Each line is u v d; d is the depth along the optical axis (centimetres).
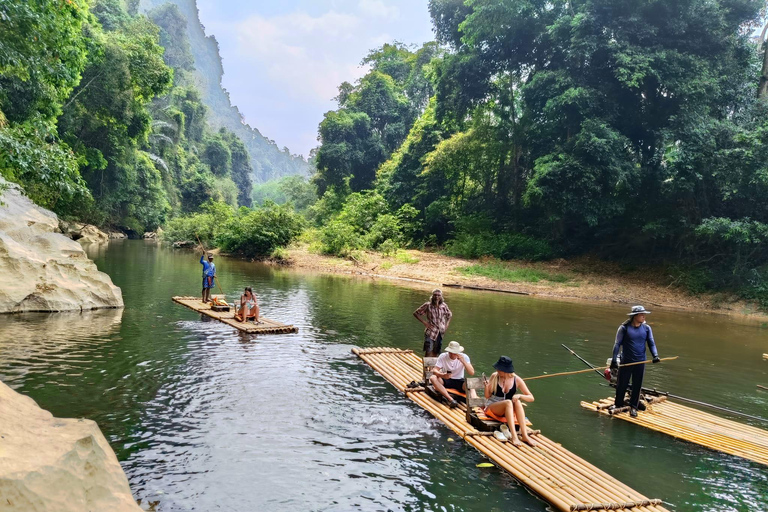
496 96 2953
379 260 2697
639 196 2302
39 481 283
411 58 5197
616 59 2084
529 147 2794
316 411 584
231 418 549
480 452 496
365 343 945
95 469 325
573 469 459
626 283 2062
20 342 803
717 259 1973
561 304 1641
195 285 1625
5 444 306
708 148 1906
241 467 440
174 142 6456
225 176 8244
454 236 3231
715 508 414
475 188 3309
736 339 1183
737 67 2139
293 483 418
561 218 2381
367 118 4769
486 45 2773
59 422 372
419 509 391
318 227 4288
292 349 866
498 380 558
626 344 630
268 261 2744
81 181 1006
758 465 497
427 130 3609
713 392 751
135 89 3127
